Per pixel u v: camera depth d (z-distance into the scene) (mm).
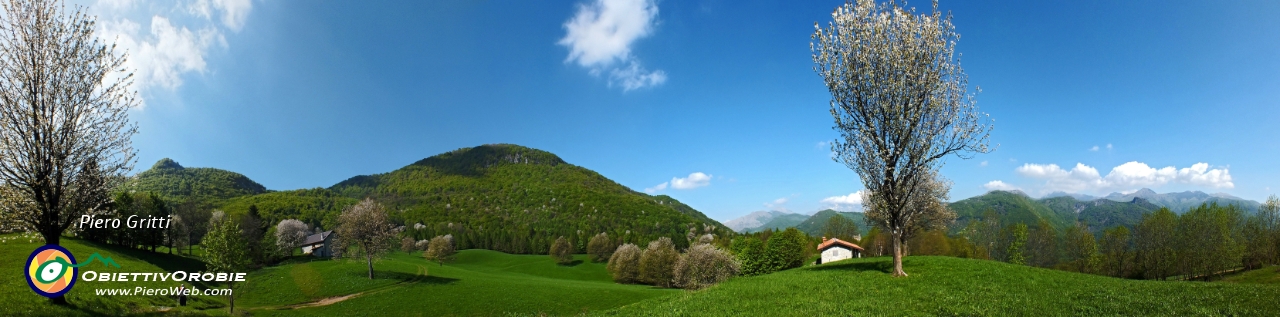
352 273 78500
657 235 187000
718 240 145375
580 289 75688
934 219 63250
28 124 21250
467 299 65375
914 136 29703
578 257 153875
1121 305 19297
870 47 30000
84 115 22531
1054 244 105750
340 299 64688
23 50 21266
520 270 130500
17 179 21125
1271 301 17984
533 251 168250
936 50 28766
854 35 30375
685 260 73688
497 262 142625
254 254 88750
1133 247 87688
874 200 32000
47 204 21953
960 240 97500
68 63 22109
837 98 30984
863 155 31141
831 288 26141
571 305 64438
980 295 22641
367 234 76625
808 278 29984
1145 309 18438
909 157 29625
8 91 20938
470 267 133375
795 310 21281
